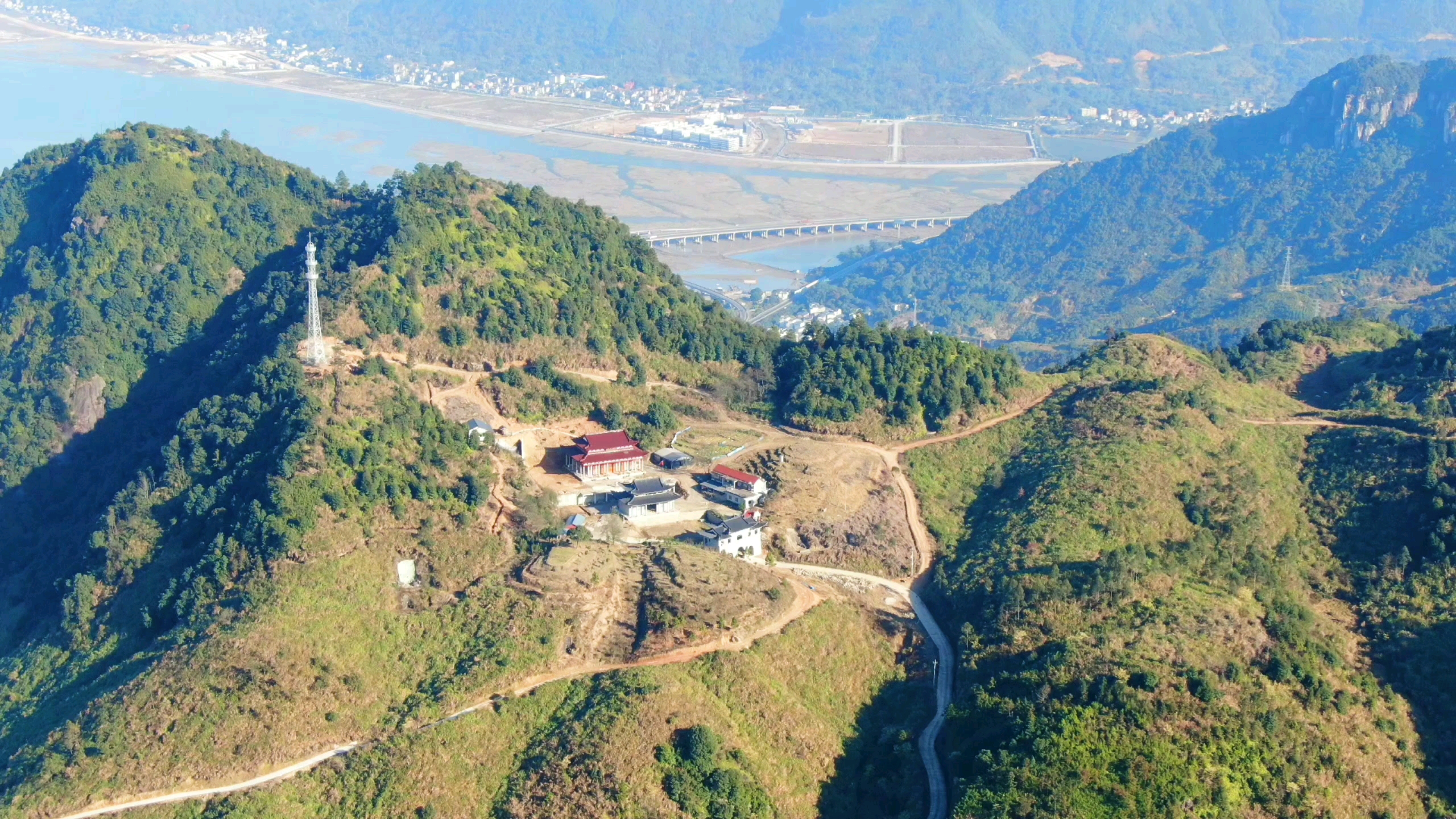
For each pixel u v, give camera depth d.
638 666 158.38
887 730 157.38
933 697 163.38
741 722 153.00
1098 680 149.50
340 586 167.25
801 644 166.25
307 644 158.00
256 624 158.75
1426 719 155.00
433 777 144.75
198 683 152.38
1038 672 154.50
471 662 158.38
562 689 155.50
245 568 169.12
